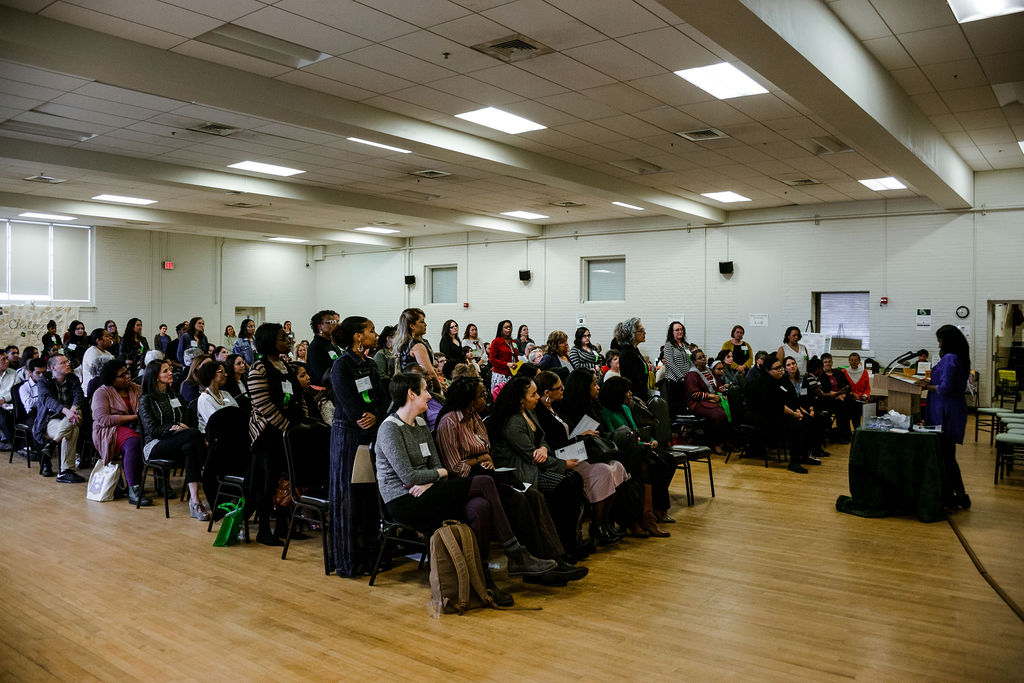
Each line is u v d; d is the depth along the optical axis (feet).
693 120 25.11
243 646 10.78
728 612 12.16
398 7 16.02
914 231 39.14
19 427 25.68
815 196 39.58
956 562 14.93
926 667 10.11
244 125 26.05
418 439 13.48
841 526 17.76
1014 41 19.38
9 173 33.50
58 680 9.71
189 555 15.29
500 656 10.44
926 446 18.38
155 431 19.29
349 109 23.08
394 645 10.83
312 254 65.41
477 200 42.06
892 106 22.35
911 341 39.22
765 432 25.29
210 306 58.29
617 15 16.47
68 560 14.88
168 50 18.66
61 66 17.44
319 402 18.57
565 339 25.38
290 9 16.12
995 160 33.99
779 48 15.58
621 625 11.60
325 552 14.24
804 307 42.52
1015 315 42.63
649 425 18.69
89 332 51.13
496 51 18.74
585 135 27.30
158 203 42.91
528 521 13.43
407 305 59.93
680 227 46.68
